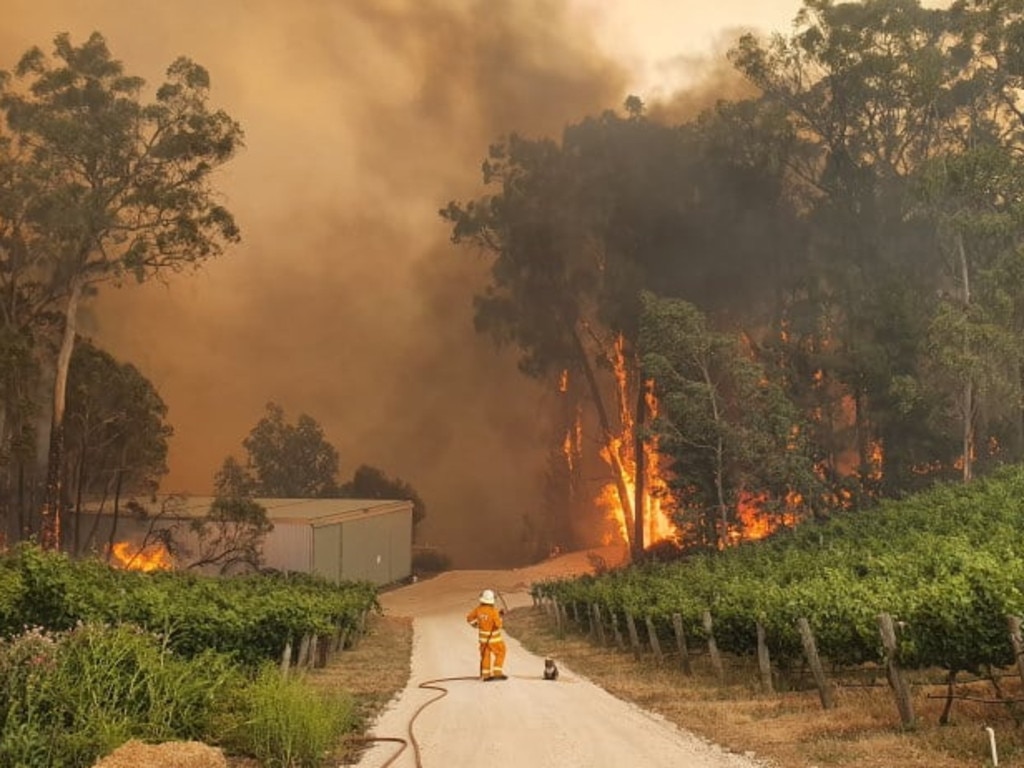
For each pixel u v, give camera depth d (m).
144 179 64.94
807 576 24.20
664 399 61.62
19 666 10.11
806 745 11.33
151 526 63.16
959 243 58.41
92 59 63.56
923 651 11.82
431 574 87.69
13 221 63.69
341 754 11.53
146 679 10.58
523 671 24.59
